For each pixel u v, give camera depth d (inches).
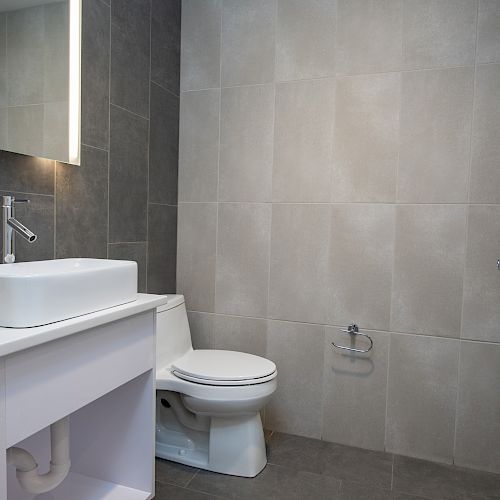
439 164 74.0
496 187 71.4
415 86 74.8
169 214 87.2
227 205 87.3
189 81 89.1
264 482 67.5
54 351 37.9
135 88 74.7
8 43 51.1
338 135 79.4
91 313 44.0
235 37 85.5
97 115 65.6
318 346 82.4
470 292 73.4
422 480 69.5
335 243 80.4
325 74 79.7
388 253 77.4
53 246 58.8
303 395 83.7
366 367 79.4
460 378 74.5
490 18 70.7
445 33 73.0
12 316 36.3
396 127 76.1
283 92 82.5
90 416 59.1
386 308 78.0
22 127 53.1
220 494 64.0
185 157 89.8
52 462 48.9
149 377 54.8
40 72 55.3
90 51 63.5
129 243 74.6
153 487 56.2
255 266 85.9
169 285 87.8
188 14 88.9
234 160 86.4
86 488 57.3
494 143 71.2
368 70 77.3
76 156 61.2
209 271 89.3
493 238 71.9
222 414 66.9
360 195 78.5
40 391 36.5
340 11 78.5
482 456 73.7
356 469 72.2
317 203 81.2
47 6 56.1
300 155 81.9
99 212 67.1
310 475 69.9
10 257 48.9
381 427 79.0
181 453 73.7
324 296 81.5
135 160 75.5
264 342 85.9
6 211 48.6
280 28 82.4
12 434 33.8
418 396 76.8
